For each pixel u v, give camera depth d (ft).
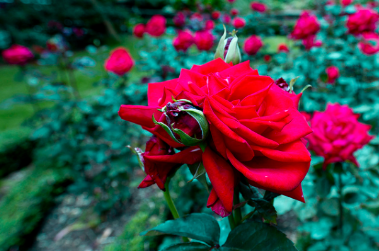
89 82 18.93
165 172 1.72
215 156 1.54
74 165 9.05
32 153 12.70
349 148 3.68
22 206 8.89
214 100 1.43
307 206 5.37
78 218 9.18
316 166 4.43
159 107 1.60
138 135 8.25
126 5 32.58
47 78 8.93
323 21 9.82
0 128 14.65
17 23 25.16
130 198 9.37
